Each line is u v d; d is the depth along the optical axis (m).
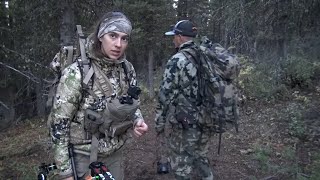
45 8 7.31
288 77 9.00
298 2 7.45
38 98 9.53
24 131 8.84
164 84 3.51
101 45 2.06
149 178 4.64
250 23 8.29
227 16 8.65
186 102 3.41
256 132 6.46
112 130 2.10
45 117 9.61
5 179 4.96
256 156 5.16
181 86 3.43
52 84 2.17
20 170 5.19
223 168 4.94
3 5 7.84
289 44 8.98
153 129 6.95
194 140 3.51
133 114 2.16
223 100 3.38
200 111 3.43
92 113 2.03
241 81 8.23
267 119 7.05
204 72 3.36
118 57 2.09
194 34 3.64
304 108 7.22
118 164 2.36
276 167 4.73
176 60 3.45
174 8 12.75
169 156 3.72
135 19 9.59
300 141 5.80
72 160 2.06
